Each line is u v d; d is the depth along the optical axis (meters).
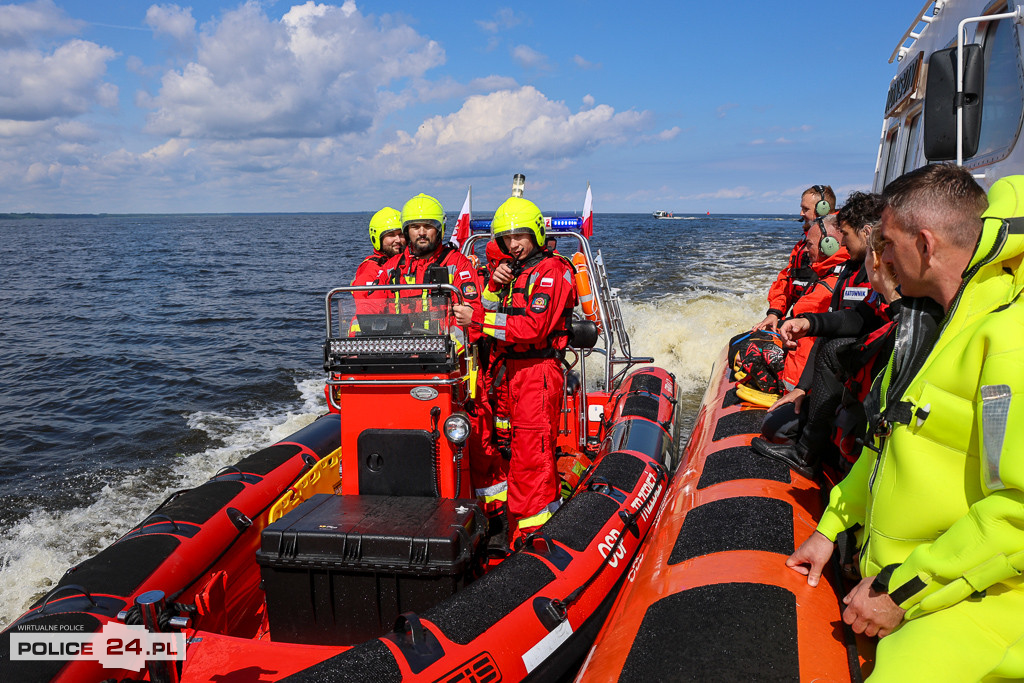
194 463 6.67
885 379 1.65
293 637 2.58
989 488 1.27
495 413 3.54
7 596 4.44
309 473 3.75
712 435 3.49
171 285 21.88
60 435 7.65
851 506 1.83
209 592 2.71
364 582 2.50
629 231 57.00
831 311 2.62
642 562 2.59
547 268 3.18
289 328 14.04
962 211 1.40
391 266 4.23
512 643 2.28
